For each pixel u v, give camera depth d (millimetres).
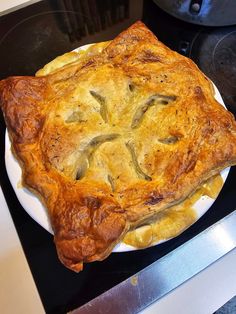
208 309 228
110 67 267
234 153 237
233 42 340
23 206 244
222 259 245
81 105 255
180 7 337
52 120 249
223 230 257
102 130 247
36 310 231
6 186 275
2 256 246
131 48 276
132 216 225
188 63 274
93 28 359
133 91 263
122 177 234
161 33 346
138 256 252
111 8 371
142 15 362
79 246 214
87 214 219
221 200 271
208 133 240
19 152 247
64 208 222
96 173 236
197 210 245
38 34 355
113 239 218
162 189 229
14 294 236
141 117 253
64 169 239
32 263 250
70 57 296
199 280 238
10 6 366
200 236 255
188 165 234
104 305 232
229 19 337
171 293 234
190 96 253
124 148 242
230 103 308
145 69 264
